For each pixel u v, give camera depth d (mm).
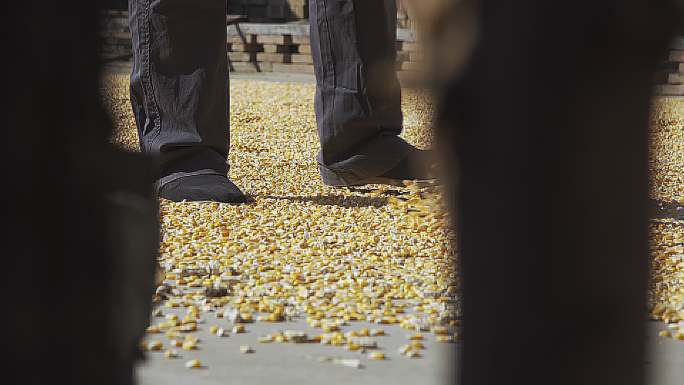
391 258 4523
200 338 3154
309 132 10484
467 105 794
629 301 834
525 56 784
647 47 808
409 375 2773
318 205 5980
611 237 824
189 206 5742
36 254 880
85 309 908
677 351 3000
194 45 5969
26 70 862
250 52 20188
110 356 929
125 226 937
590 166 810
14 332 872
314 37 6422
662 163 7977
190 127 5988
